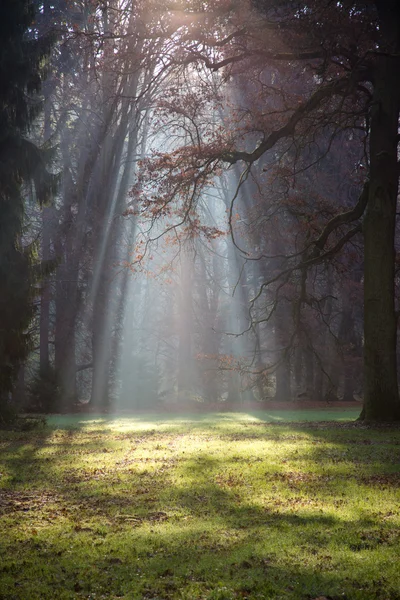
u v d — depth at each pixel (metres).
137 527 7.97
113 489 10.58
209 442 17.33
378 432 18.38
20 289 23.42
